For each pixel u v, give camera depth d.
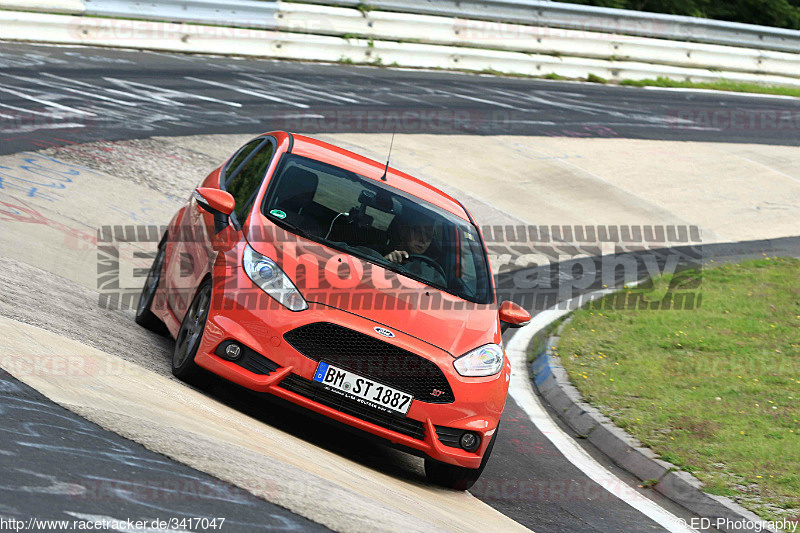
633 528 20.45
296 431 19.95
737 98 102.56
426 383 19.14
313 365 18.62
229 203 21.12
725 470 24.27
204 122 54.16
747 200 65.75
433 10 88.31
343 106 66.50
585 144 72.31
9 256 25.86
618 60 100.62
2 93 49.97
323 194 22.53
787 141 85.75
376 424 19.03
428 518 15.41
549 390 31.33
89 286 26.75
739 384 31.67
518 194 58.22
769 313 41.34
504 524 18.11
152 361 20.48
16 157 39.25
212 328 18.95
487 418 19.81
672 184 66.56
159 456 13.32
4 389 14.22
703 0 139.12
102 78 58.88
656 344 36.34
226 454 14.42
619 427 27.41
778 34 110.50
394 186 24.14
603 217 57.38
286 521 12.17
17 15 63.38
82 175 39.53
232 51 75.19
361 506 14.14
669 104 93.19
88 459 12.38
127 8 69.56
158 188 41.41
